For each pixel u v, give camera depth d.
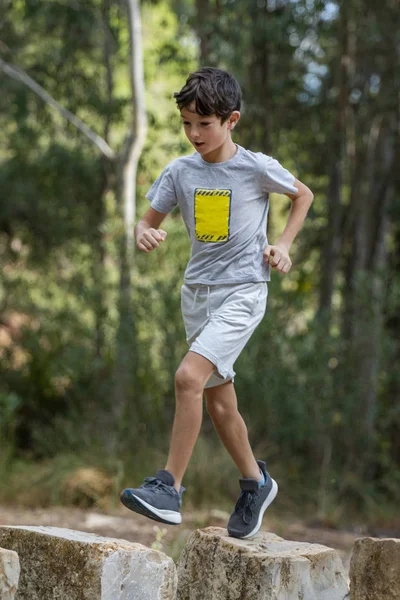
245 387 13.22
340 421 13.78
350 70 15.21
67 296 16.62
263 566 4.59
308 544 4.97
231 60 14.04
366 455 14.13
